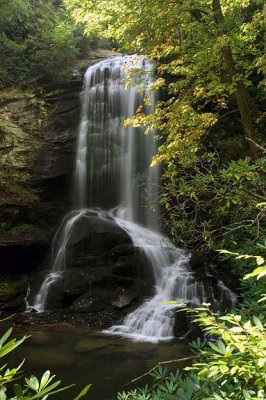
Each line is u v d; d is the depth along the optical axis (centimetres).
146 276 998
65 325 839
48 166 1210
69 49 1479
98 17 846
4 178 1130
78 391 556
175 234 538
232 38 758
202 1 807
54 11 1858
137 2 782
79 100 1349
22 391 144
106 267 1030
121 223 1228
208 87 779
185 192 428
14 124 1245
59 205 1226
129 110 1296
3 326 832
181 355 681
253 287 363
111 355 686
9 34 1530
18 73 1405
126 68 929
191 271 975
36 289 1002
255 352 174
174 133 745
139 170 1277
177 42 884
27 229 1105
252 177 379
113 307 903
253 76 1085
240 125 1129
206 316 212
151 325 820
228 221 632
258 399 169
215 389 229
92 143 1309
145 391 310
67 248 1101
